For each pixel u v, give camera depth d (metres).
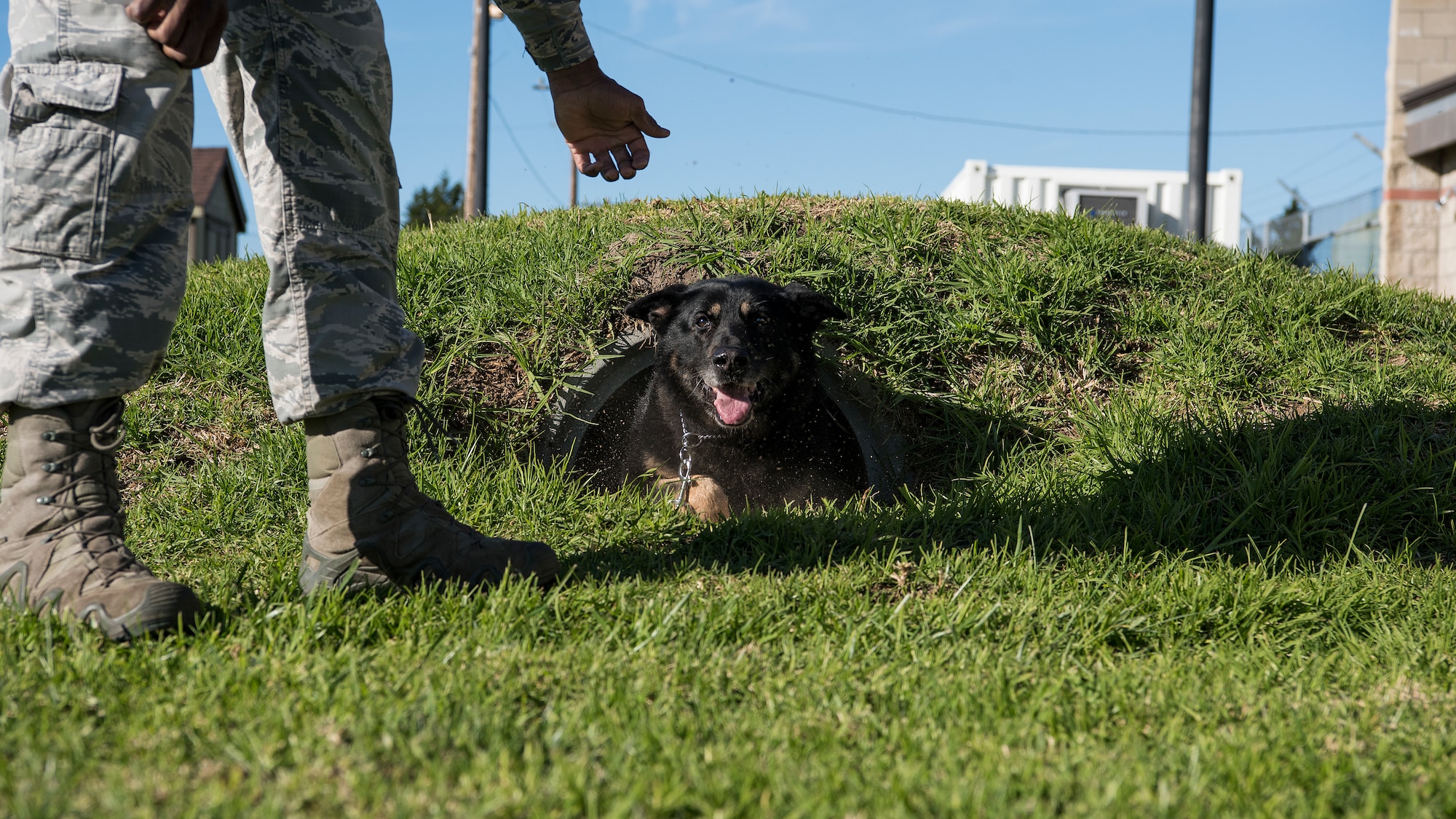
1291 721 1.52
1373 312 5.11
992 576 2.48
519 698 1.54
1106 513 3.24
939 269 5.31
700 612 2.05
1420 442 3.69
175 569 2.71
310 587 2.19
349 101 2.18
